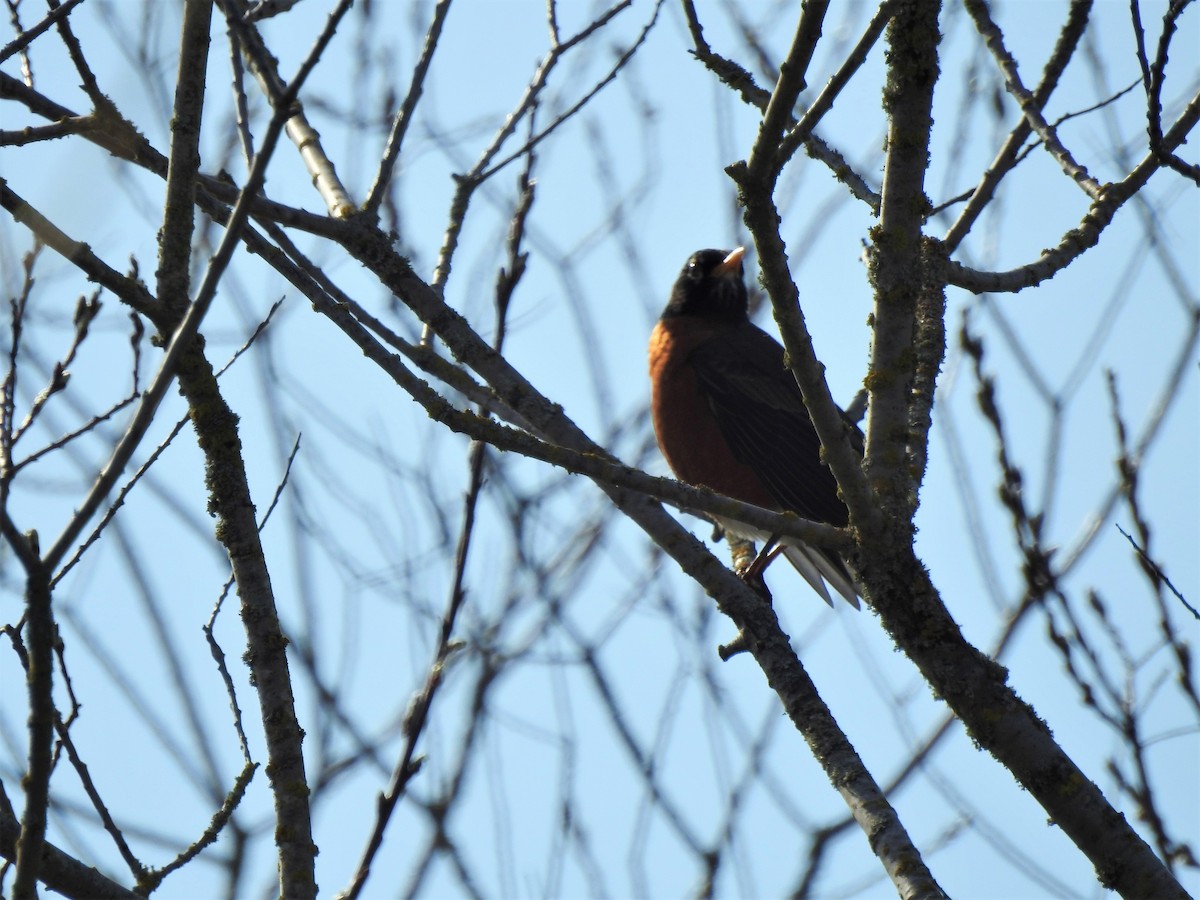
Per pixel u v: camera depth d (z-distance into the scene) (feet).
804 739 24.72
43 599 15.74
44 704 15.89
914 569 22.33
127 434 15.87
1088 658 26.71
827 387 21.52
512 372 28.58
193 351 22.11
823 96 19.51
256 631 20.89
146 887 19.12
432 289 28.53
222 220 25.21
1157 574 26.43
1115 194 27.48
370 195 28.55
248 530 21.61
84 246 20.95
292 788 19.77
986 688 21.79
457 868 29.48
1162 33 25.61
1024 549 27.78
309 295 22.91
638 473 21.98
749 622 26.96
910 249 22.53
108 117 24.44
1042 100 28.48
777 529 22.39
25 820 15.87
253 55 28.37
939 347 25.31
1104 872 20.97
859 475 21.99
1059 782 21.24
